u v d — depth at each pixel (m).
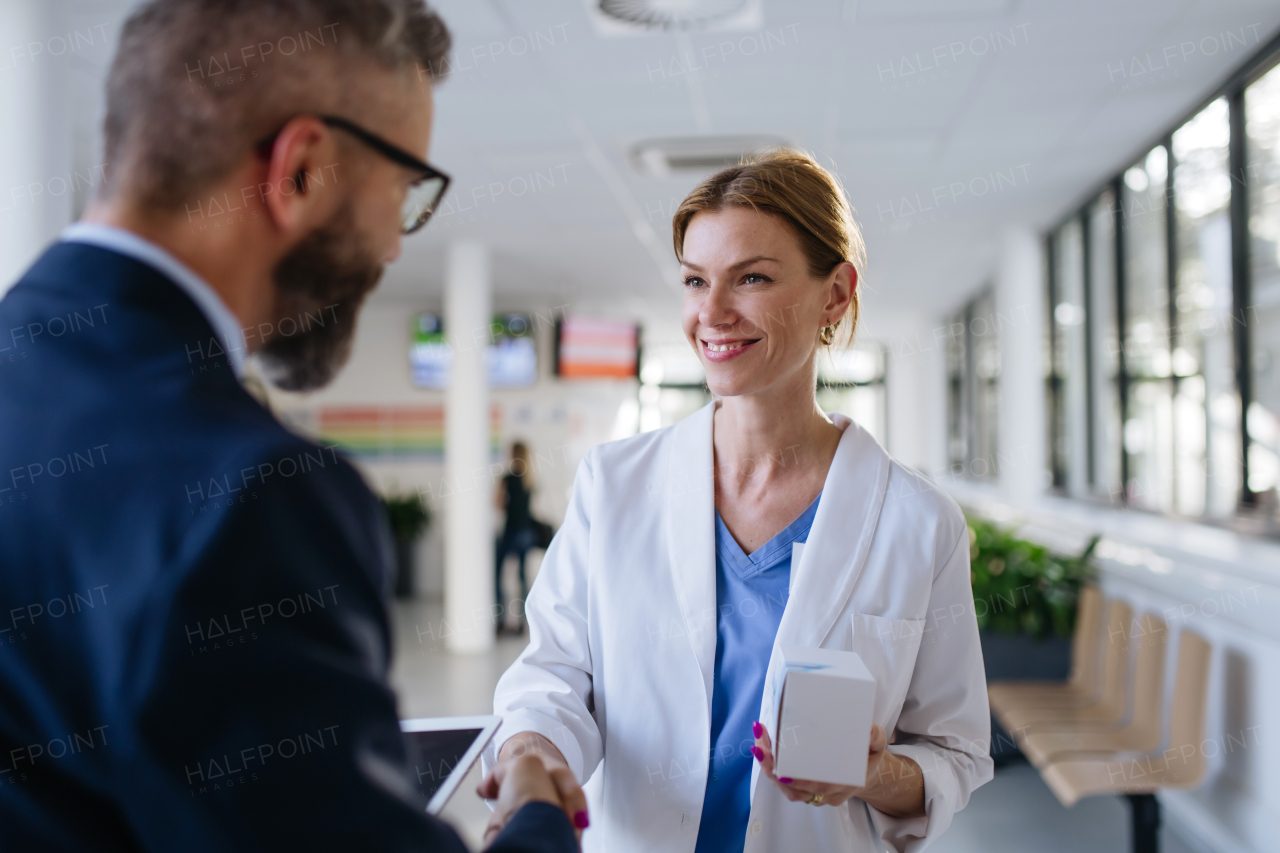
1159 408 4.57
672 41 3.17
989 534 4.33
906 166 4.75
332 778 0.44
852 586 1.09
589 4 2.89
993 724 4.02
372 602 0.50
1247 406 3.61
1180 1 2.92
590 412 9.08
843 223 1.12
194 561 0.42
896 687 1.08
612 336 8.79
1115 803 3.59
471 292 6.30
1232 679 2.88
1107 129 4.20
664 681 1.11
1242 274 3.61
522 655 1.19
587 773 1.10
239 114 0.52
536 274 7.69
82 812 0.45
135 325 0.50
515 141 4.24
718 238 1.07
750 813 1.04
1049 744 3.01
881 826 1.08
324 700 0.45
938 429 10.65
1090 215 5.56
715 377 1.10
